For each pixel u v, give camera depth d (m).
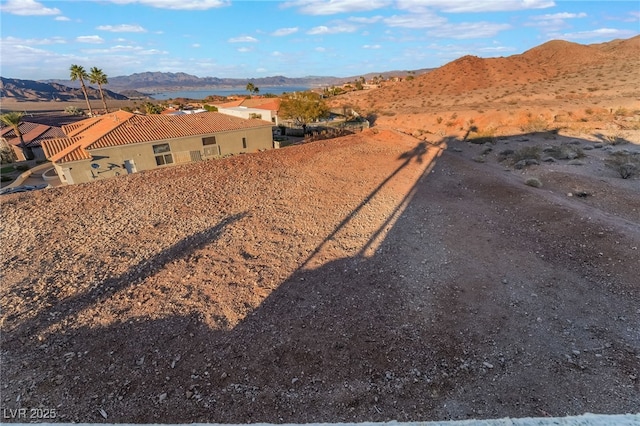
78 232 9.59
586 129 24.97
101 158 21.73
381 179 15.24
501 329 6.02
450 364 5.32
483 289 7.19
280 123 47.41
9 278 7.38
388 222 10.79
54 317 6.20
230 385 4.93
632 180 13.62
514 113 30.69
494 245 9.05
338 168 16.73
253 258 8.50
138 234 9.55
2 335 5.71
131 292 7.03
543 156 18.75
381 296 7.07
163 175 14.30
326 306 6.74
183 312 6.46
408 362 5.38
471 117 31.83
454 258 8.54
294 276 7.75
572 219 9.73
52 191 12.18
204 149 26.09
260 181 14.34
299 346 5.71
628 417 1.40
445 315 6.46
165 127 25.38
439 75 63.97
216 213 11.11
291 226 10.38
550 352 5.44
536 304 6.61
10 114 38.72
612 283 6.98
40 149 41.09
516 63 63.91
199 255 8.58
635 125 23.66
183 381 4.97
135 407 4.52
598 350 5.41
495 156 20.53
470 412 4.46
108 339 5.72
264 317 6.40
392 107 50.12
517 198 12.08
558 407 4.46
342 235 9.85
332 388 4.91
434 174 15.91
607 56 59.00
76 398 4.61
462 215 11.20
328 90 111.69
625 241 8.24
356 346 5.72
